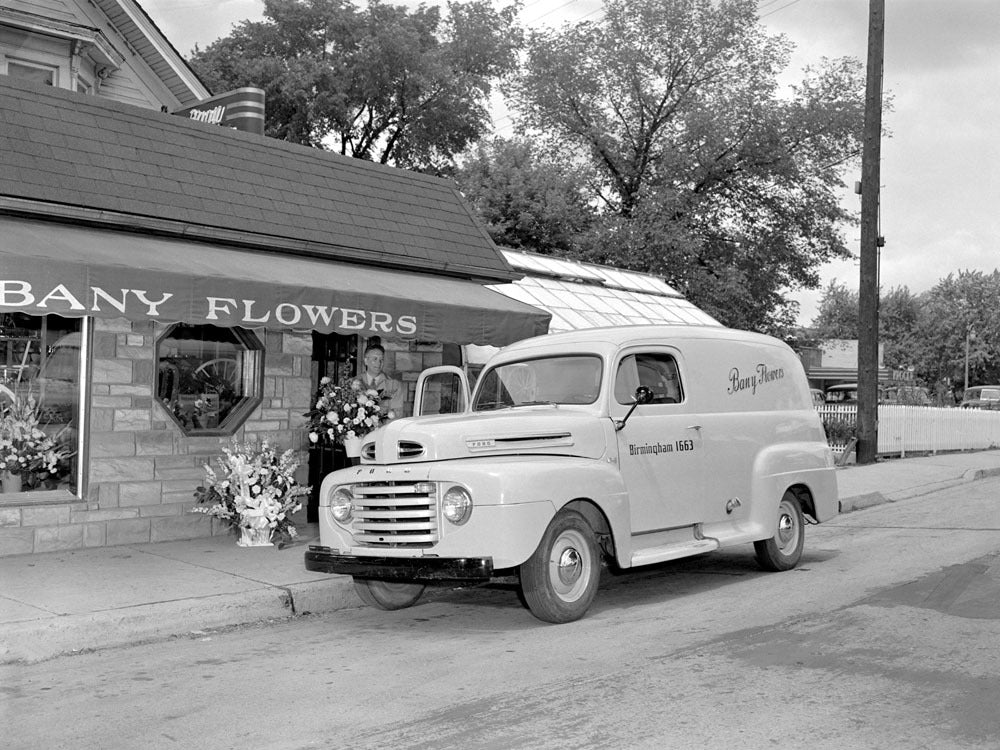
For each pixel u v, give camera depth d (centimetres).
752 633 712
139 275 865
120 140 1067
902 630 712
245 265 1023
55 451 1002
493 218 3600
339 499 789
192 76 1731
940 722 509
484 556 716
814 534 1278
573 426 800
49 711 552
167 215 1030
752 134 3816
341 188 1277
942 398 4678
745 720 513
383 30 3766
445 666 640
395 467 762
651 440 855
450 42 4156
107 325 1030
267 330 1177
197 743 494
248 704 560
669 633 720
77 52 1558
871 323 2155
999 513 1416
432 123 4038
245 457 1052
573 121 4038
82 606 752
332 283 1057
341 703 559
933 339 8494
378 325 1064
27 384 984
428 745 482
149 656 686
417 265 1281
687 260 3647
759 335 1044
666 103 4072
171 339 1088
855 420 2431
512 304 1255
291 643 722
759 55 3869
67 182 971
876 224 2148
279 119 3875
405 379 1340
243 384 1164
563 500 750
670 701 548
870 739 483
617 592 910
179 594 802
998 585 879
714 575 988
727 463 930
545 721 517
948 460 2273
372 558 750
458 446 758
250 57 3828
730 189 4003
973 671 604
